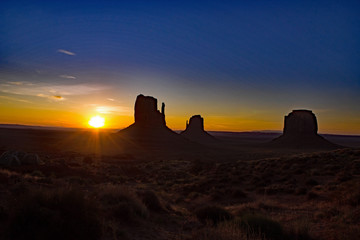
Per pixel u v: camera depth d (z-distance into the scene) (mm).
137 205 9516
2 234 5363
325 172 24734
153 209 11227
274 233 7352
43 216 5375
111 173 36281
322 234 8195
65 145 108562
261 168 32219
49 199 5875
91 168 39562
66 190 6324
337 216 10102
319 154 35344
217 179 27266
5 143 93250
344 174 21328
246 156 84312
